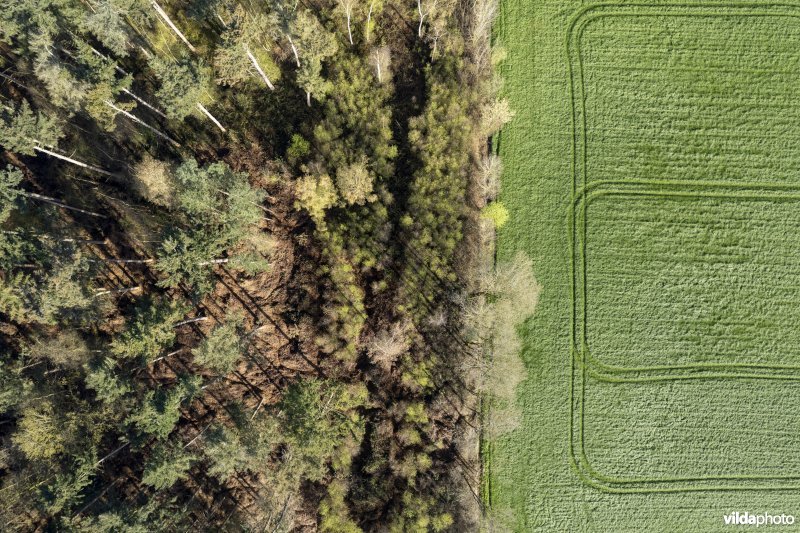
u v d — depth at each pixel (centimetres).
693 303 3484
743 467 3434
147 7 3141
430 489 3384
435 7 3453
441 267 3456
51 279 2827
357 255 3441
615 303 3494
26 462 3147
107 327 3431
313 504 3381
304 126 3484
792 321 3462
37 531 3203
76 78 2919
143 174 3306
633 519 3428
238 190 2956
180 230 2952
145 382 3384
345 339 3406
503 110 3416
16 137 2869
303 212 3481
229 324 3075
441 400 3431
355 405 3412
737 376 3472
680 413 3466
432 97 3412
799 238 3472
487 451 3472
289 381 3419
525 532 3444
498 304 3481
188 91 2944
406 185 3475
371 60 3491
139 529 2823
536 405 3472
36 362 3262
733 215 3491
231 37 3078
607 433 3469
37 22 2902
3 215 2897
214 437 3012
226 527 3341
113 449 3331
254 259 3266
